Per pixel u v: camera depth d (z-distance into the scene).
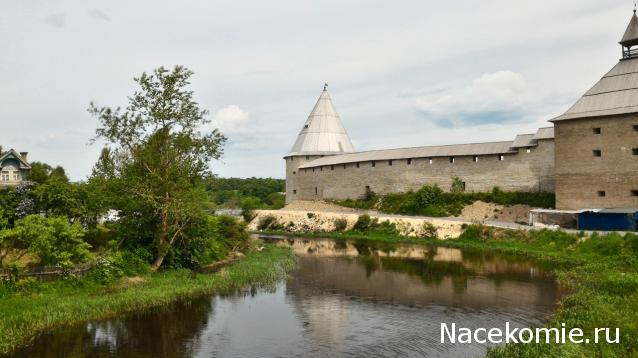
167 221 25.03
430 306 19.03
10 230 19.03
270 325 16.72
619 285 19.59
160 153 24.72
